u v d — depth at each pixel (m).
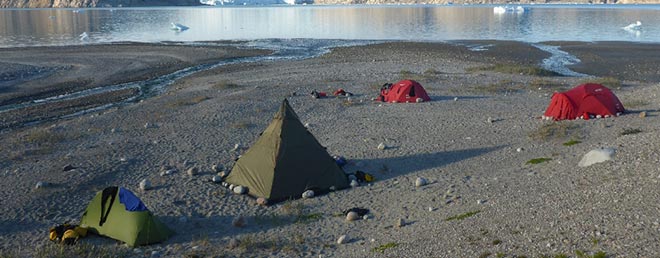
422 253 9.84
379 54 48.94
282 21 115.81
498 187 13.27
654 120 19.48
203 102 26.67
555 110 21.19
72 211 13.38
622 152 13.81
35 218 12.91
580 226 9.62
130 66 42.69
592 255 8.42
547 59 46.16
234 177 14.94
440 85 31.25
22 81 35.44
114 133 21.00
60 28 90.50
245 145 19.05
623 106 22.23
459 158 16.64
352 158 17.17
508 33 76.38
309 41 64.69
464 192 13.26
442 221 11.43
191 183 15.12
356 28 90.88
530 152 16.58
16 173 16.08
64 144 19.45
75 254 10.77
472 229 10.58
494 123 21.09
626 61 44.28
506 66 38.56
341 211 12.94
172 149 18.62
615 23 96.94
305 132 14.74
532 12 150.62
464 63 42.34
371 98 27.47
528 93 28.48
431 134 19.80
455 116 22.75
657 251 8.20
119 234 11.43
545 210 10.82
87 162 17.14
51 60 45.88
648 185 10.90
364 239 11.11
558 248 8.93
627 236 8.86
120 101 29.31
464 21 108.00
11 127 23.58
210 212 13.13
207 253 10.82
